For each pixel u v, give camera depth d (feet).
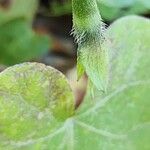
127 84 0.30
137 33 0.31
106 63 0.25
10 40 0.55
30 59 0.55
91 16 0.24
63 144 0.28
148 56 0.30
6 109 0.27
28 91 0.27
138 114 0.29
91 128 0.29
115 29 0.31
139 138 0.29
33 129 0.28
